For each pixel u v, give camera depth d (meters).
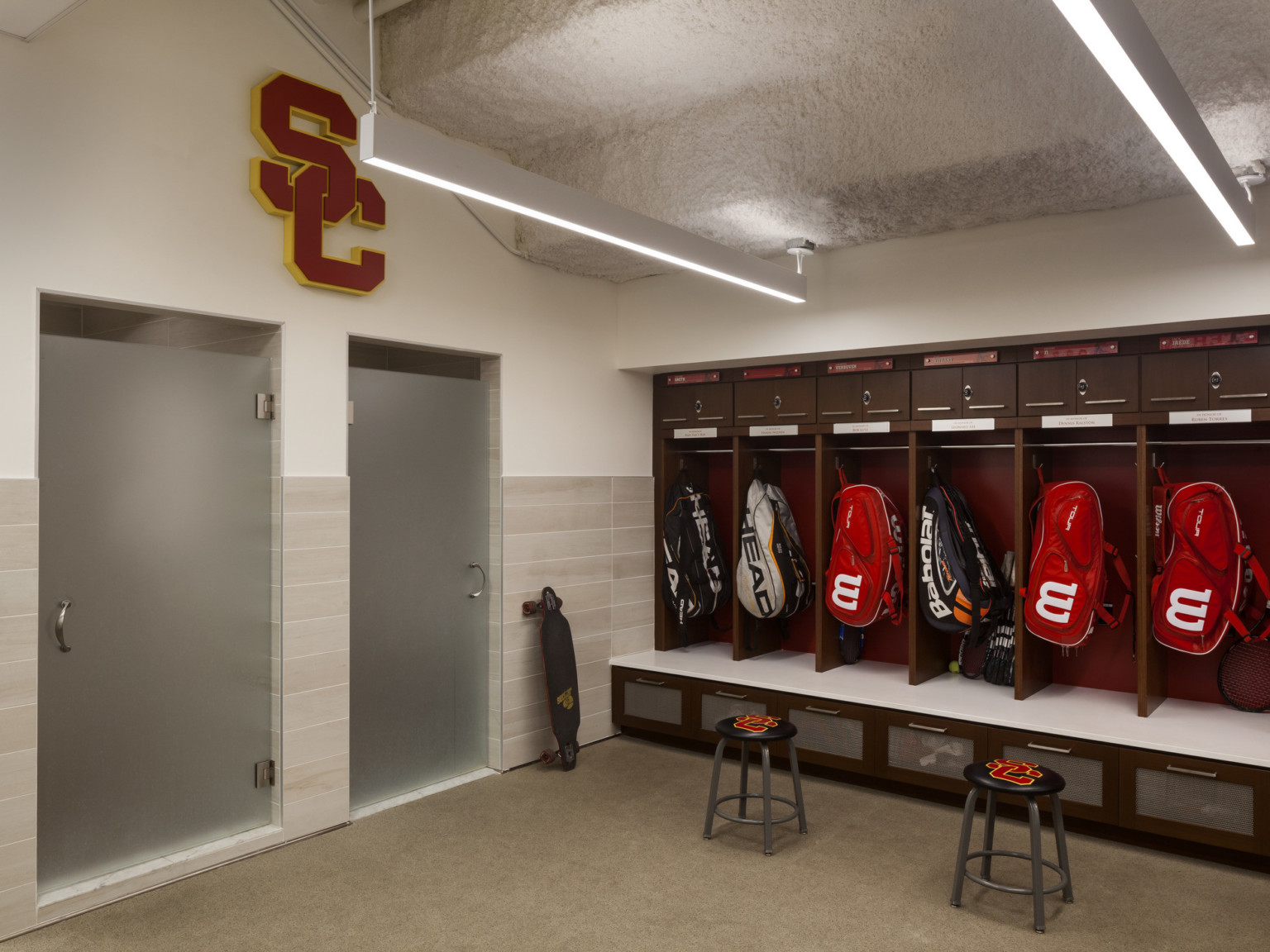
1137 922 2.79
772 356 4.46
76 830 2.86
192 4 3.08
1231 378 3.48
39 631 2.73
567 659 4.33
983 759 3.64
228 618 3.26
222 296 3.14
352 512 3.69
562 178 4.02
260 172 3.22
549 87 3.38
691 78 3.29
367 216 3.61
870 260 4.14
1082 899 2.96
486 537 4.28
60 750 2.82
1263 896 2.97
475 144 4.02
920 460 4.30
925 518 4.22
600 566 4.77
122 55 2.89
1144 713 3.62
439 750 4.08
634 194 3.78
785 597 4.62
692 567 4.93
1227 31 2.40
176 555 3.10
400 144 2.26
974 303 3.86
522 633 4.33
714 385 4.92
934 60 3.02
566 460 4.60
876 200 3.47
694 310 4.68
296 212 3.34
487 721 4.29
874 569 4.35
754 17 2.83
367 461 3.75
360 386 3.72
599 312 4.86
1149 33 1.79
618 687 4.79
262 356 3.41
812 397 4.55
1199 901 2.94
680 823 3.61
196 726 3.16
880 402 4.34
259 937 2.70
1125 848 3.38
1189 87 2.61
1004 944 2.67
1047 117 2.87
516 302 4.34
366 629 3.76
